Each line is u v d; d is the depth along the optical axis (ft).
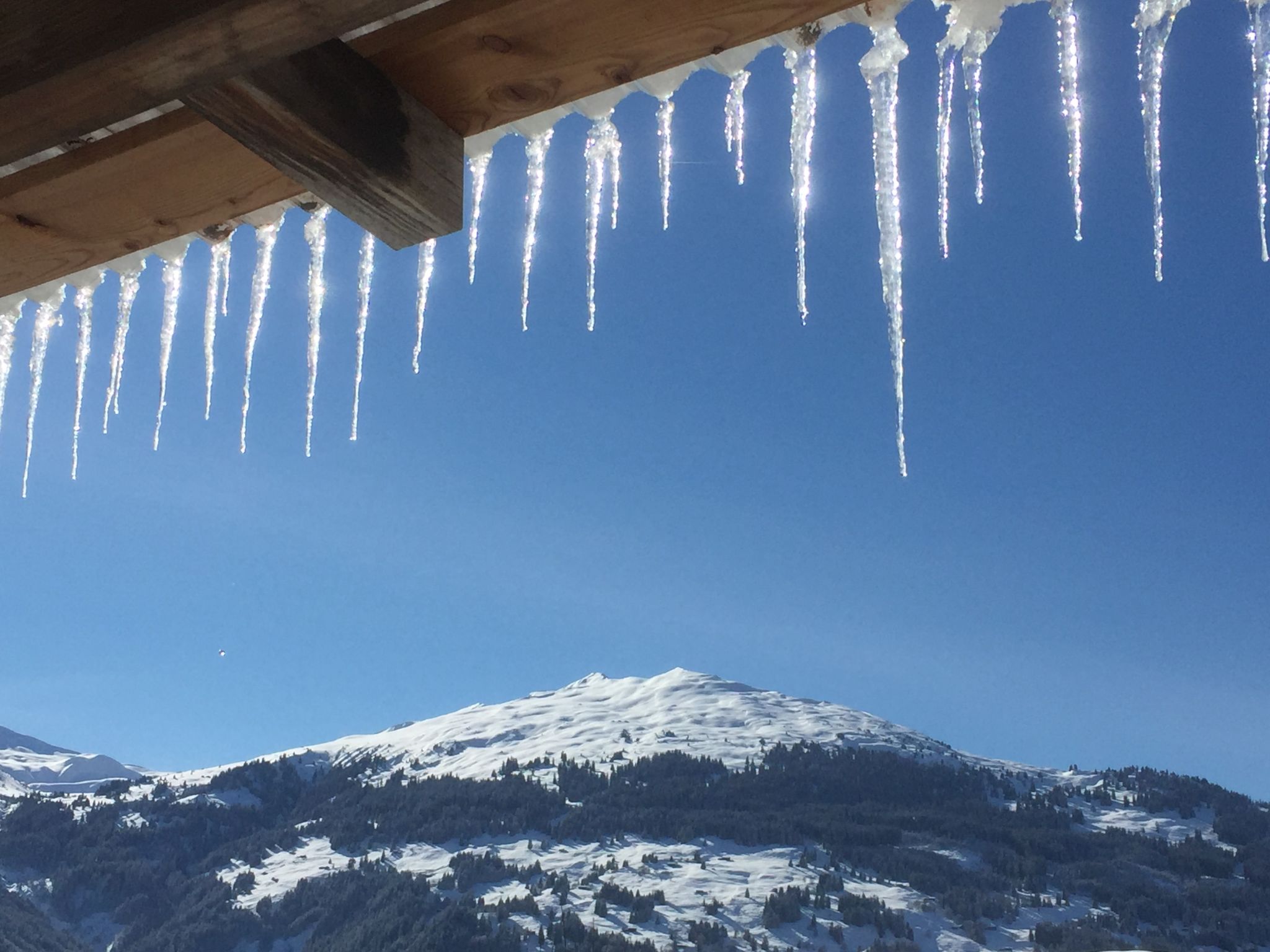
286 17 4.90
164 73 5.30
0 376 10.10
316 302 9.98
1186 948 530.27
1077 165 7.03
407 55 5.99
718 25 5.75
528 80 6.20
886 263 8.25
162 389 10.27
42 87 5.37
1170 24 6.43
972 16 6.11
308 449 9.91
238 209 7.41
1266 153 6.19
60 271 8.20
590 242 8.71
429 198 6.37
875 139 7.86
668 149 8.11
